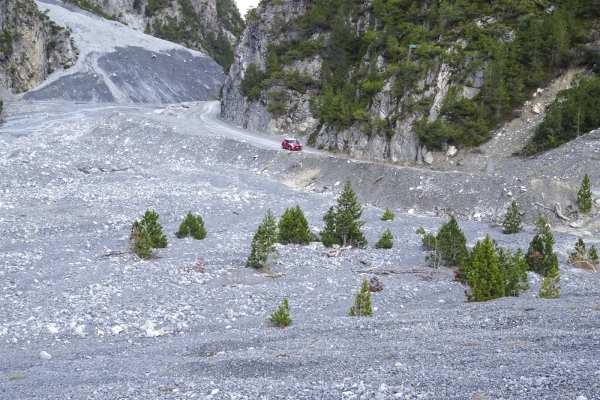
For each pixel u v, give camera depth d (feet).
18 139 250.57
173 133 254.06
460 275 94.79
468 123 194.70
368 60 246.68
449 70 208.33
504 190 155.84
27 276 92.84
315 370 49.08
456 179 166.40
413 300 84.99
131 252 107.96
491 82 198.18
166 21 643.86
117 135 265.95
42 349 62.13
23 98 374.02
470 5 228.43
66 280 89.76
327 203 171.42
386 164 188.14
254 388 44.68
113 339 65.82
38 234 127.13
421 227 136.05
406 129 203.92
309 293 86.12
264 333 64.80
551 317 59.57
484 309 67.00
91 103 379.35
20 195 163.02
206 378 48.93
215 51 645.10
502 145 188.65
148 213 115.44
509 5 220.64
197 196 170.71
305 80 272.92
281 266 101.24
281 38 308.81
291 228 120.37
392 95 215.72
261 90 281.74
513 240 126.93
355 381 44.96
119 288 85.30
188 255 106.93
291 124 267.59
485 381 41.96
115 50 457.27
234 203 165.17
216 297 82.58
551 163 168.25
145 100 419.54
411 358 49.88
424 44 216.33
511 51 204.33
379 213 161.68
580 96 181.06
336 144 226.99
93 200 161.58
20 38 384.27
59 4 522.88
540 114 192.44
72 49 432.25
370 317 69.51
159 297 81.66
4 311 75.41
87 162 210.59
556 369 42.70
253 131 278.87
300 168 208.64
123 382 49.03
